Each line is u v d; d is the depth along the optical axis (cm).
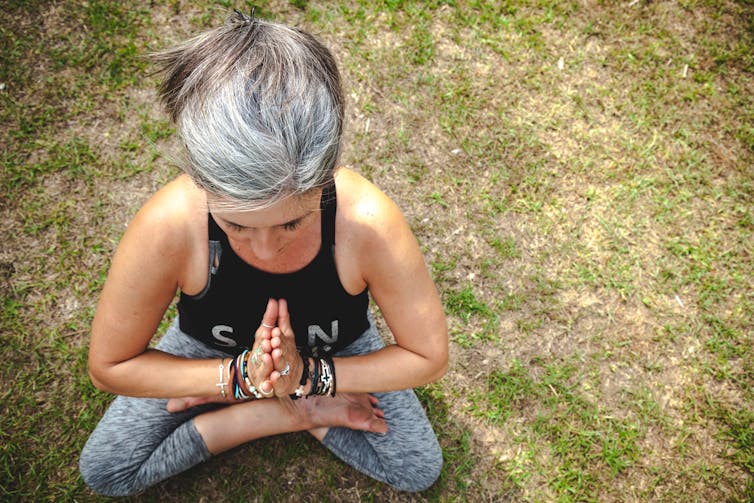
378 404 214
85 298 255
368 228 141
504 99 300
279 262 142
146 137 279
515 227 278
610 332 263
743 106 306
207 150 95
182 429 208
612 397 254
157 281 145
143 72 288
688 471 243
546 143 293
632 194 285
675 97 305
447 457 242
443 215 278
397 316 162
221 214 107
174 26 299
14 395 238
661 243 278
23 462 229
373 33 304
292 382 165
